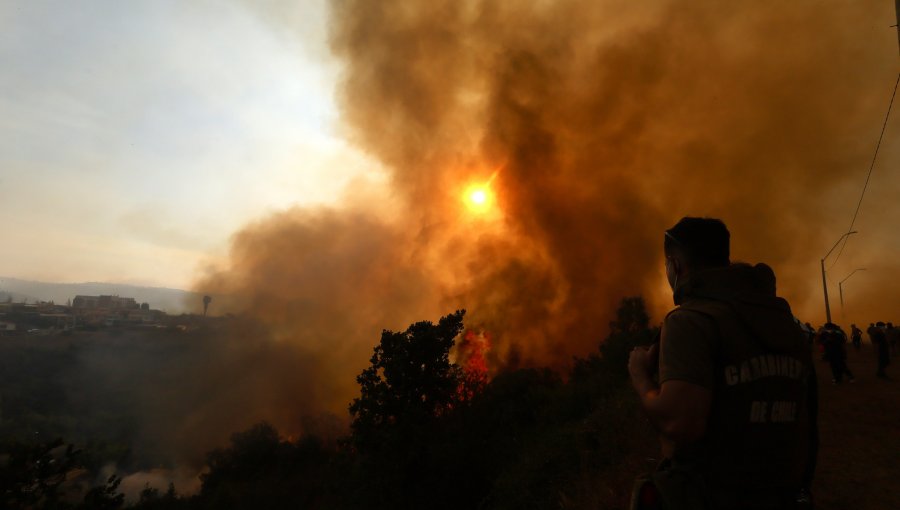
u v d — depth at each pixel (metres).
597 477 7.80
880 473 6.34
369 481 13.56
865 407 10.07
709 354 1.27
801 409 1.34
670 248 1.60
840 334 13.36
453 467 13.11
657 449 8.02
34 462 13.38
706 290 1.42
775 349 1.30
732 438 1.25
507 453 13.45
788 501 1.29
